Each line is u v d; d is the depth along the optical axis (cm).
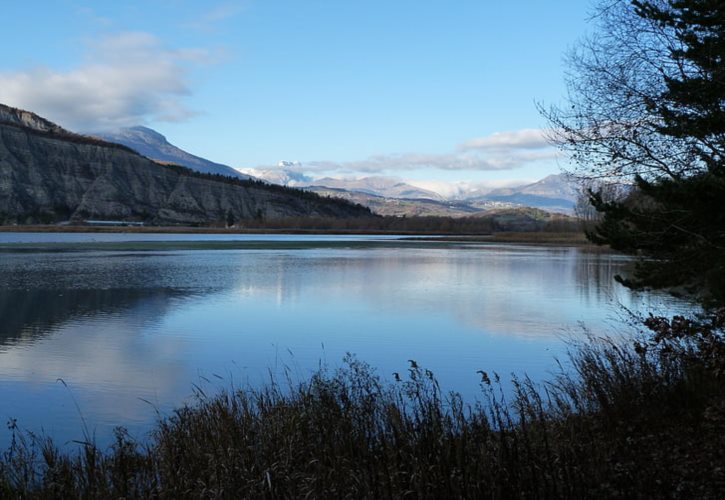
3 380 1589
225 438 841
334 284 4047
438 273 4922
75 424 1226
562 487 594
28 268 4928
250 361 1847
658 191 960
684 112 991
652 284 1084
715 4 927
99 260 5909
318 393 981
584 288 3844
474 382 1540
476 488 589
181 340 2170
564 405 1016
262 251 8125
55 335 2236
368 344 2111
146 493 727
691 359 902
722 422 773
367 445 716
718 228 971
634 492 578
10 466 852
